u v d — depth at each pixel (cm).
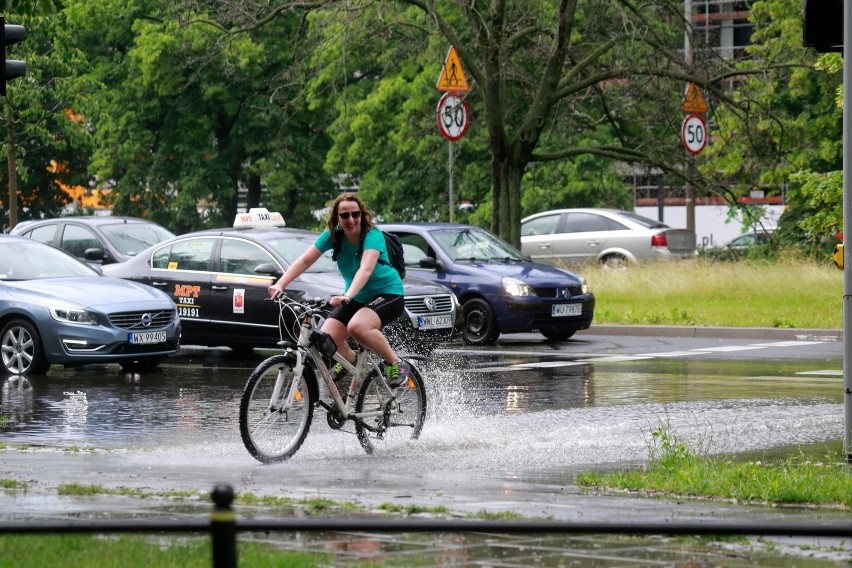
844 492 2120
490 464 2570
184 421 3312
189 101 13000
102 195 13988
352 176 13588
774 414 3350
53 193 14100
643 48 7138
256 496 2023
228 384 4150
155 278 5012
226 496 1000
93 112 9538
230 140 13262
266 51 12744
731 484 2202
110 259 6216
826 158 10031
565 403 3603
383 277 2705
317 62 7469
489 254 5706
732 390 3888
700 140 7212
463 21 9950
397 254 2731
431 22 7350
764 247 9250
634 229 9019
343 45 7062
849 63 2608
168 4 7394
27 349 4403
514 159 7200
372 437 2792
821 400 3647
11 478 2267
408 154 11681
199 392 3934
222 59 12312
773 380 4147
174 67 12456
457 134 6425
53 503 1941
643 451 2747
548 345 5475
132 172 13462
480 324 5450
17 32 3117
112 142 13150
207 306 4903
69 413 3466
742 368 4516
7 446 2864
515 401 3647
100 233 6312
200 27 11775
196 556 1493
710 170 9906
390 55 7838
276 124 12975
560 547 1614
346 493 2105
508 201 7219
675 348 5300
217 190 13238
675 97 7631
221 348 5475
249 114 12912
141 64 12500
